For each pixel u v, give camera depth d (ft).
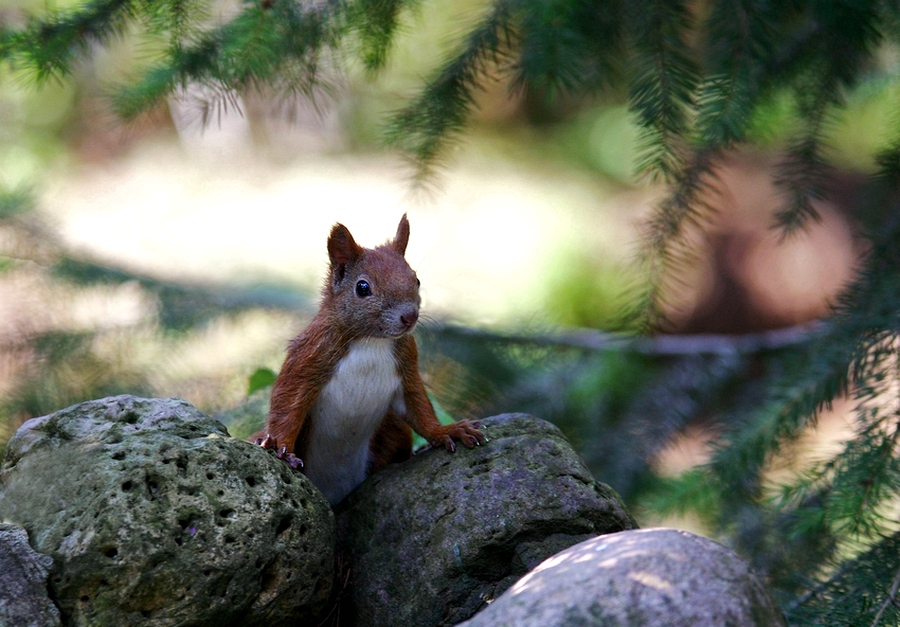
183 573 17.24
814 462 24.14
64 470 18.12
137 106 24.56
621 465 33.58
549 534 20.13
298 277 47.50
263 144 75.25
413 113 26.27
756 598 14.79
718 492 25.93
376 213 65.98
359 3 24.11
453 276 54.19
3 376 35.86
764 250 68.03
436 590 19.84
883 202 30.07
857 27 25.22
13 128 67.26
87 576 16.81
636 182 27.02
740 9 23.95
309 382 22.29
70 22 23.97
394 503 21.40
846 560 23.89
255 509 18.25
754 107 26.00
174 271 44.52
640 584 14.52
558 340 37.22
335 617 20.98
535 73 22.93
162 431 19.04
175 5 24.04
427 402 22.93
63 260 37.50
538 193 69.97
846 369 25.73
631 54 25.84
